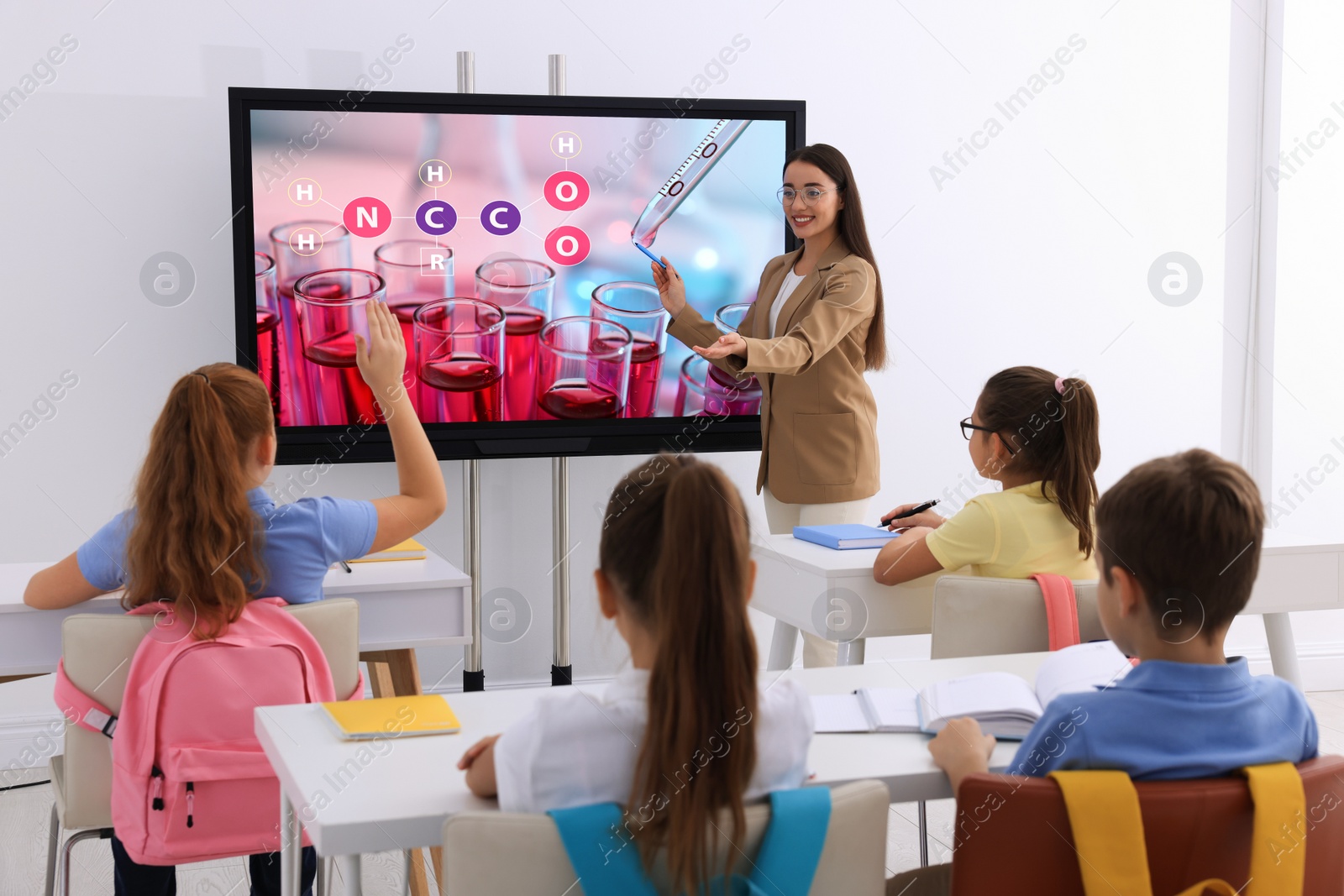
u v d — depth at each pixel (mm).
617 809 1040
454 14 3328
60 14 3061
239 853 1628
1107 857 1071
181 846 1590
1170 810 1079
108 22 3096
